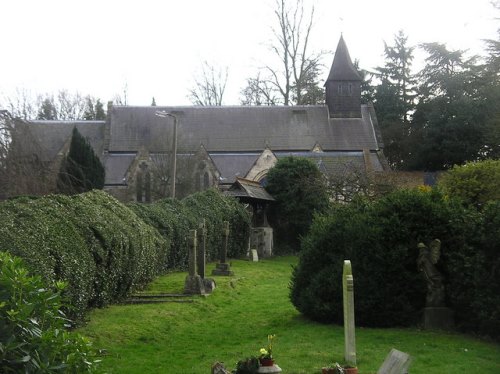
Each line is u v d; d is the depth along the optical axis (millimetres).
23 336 3955
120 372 8375
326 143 51188
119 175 49062
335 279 11492
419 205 11484
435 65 59031
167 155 45781
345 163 37406
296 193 32000
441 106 51594
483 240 10234
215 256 24969
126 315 11812
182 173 44875
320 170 34312
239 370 7324
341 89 52906
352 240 11609
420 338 10109
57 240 10078
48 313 4277
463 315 10773
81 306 10305
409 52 66250
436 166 52062
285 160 32938
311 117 52750
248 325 11891
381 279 11211
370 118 53438
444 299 10969
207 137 51656
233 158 50344
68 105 76562
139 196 46875
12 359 3783
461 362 8523
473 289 10461
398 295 11195
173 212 21984
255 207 31781
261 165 44906
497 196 21031
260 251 30250
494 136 40000
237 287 17594
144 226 16406
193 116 53188
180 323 11914
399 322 11227
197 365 8719
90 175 35156
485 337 10219
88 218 12289
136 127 52375
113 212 14891
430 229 11297
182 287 16062
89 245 11516
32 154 22031
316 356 8945
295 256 31141
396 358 6773
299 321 11977
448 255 11016
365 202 13344
